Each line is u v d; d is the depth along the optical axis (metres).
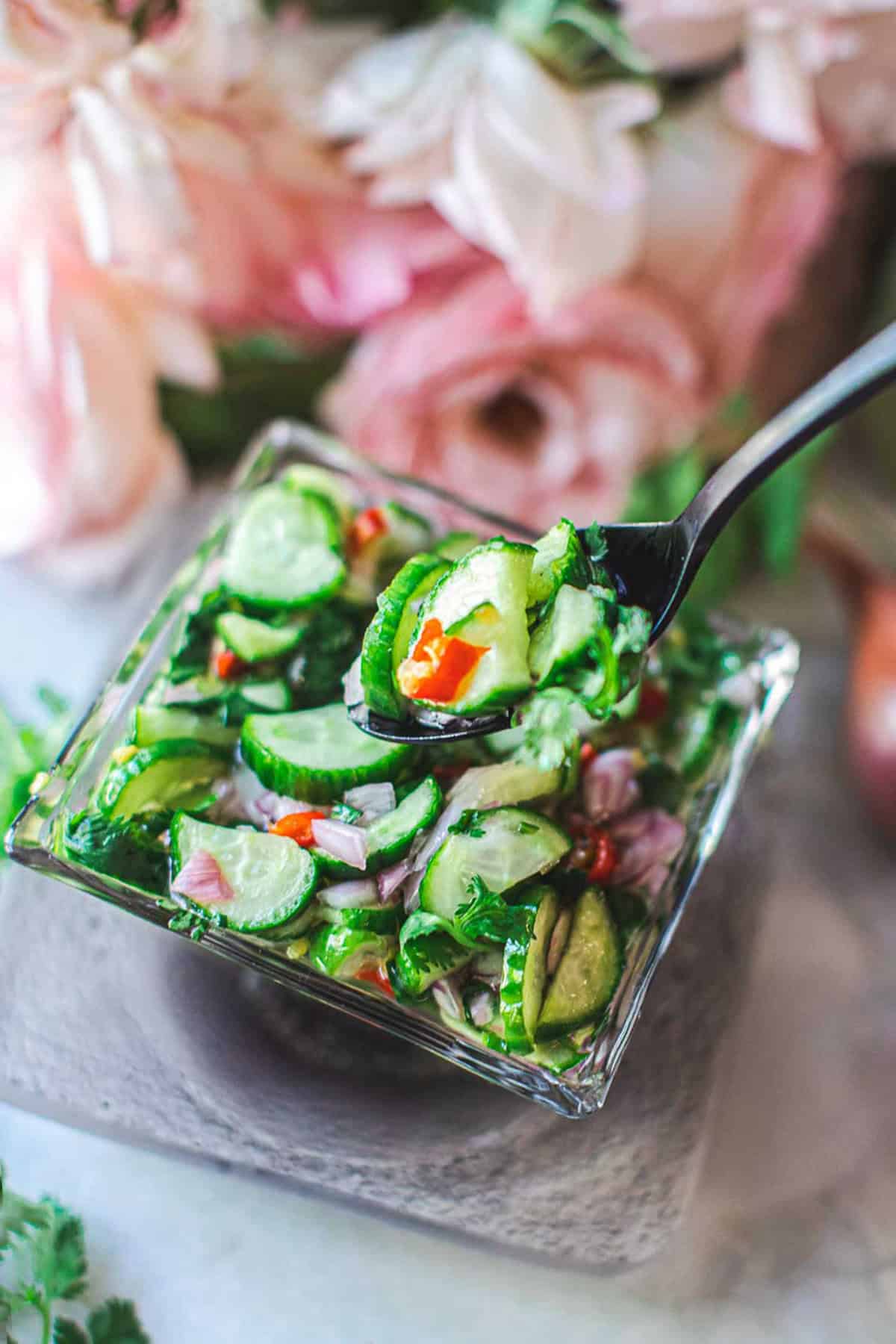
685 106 0.45
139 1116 0.40
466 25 0.43
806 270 0.49
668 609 0.35
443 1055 0.36
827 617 0.52
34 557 0.49
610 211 0.43
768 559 0.51
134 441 0.47
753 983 0.47
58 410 0.46
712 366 0.47
